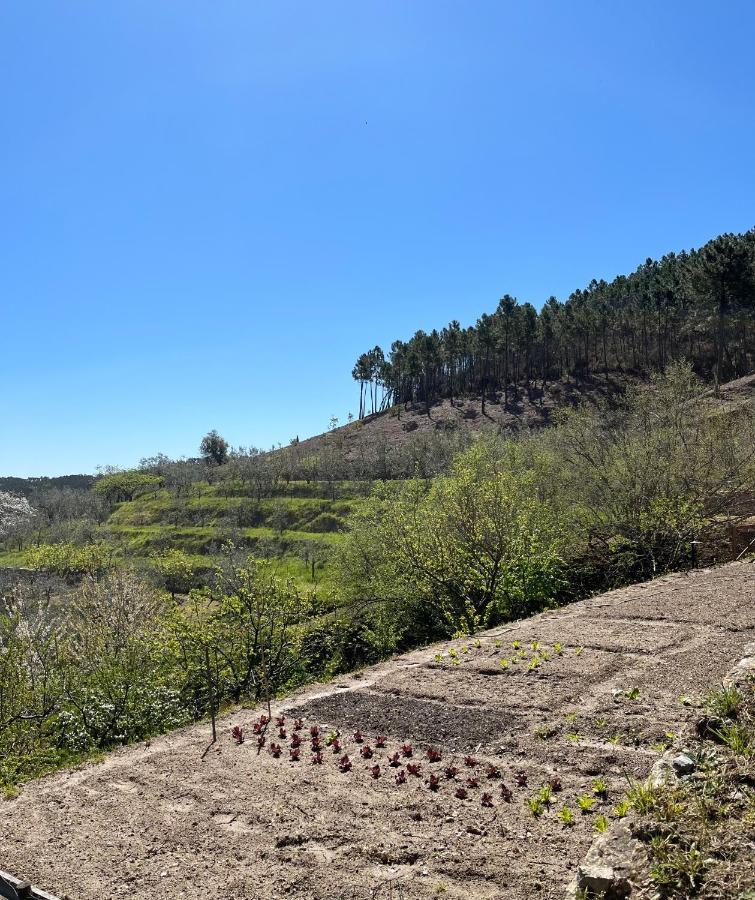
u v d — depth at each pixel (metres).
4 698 13.17
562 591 15.41
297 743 6.70
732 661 7.01
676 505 15.99
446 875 4.34
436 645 9.77
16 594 18.39
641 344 87.81
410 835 4.83
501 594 14.88
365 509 20.19
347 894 4.26
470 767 5.76
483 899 4.06
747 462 17.02
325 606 18.86
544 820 4.79
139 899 4.44
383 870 4.46
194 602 15.77
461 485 16.38
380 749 6.34
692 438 19.03
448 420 83.31
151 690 13.42
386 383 113.94
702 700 5.55
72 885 4.67
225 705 13.52
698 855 3.60
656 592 10.61
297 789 5.73
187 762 6.55
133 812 5.64
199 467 66.44
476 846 4.60
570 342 91.31
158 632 14.90
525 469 20.02
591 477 18.17
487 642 9.14
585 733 6.00
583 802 4.86
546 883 4.11
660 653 7.64
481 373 102.50
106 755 7.12
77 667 14.59
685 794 4.19
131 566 24.11
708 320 63.69
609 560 15.60
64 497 62.97
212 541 43.16
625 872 3.68
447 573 16.22
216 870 4.68
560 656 8.01
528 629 9.45
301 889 4.36
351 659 17.41
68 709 12.92
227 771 6.24
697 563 14.64
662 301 81.44
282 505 47.78
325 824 5.11
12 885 4.51
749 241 68.81
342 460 54.81
